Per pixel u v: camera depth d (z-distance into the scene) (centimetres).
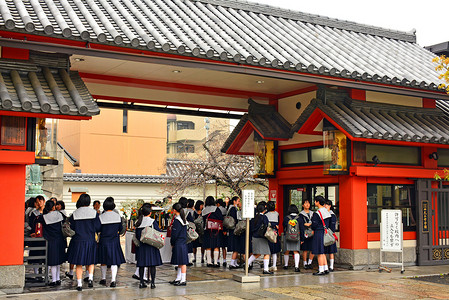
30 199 1096
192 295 860
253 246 1103
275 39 1220
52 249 930
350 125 1130
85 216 899
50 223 930
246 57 1003
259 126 1333
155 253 916
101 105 1363
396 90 1196
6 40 824
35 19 859
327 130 1198
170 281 977
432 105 1379
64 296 835
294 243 1145
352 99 1227
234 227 1180
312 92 1293
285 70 1059
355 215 1184
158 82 1246
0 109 800
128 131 2681
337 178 1234
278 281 1011
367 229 1206
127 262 1327
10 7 895
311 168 1293
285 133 1346
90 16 969
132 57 923
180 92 1314
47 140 980
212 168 2139
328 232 1102
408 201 1288
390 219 1150
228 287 938
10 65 909
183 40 990
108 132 2631
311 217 1129
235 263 1186
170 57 952
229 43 1080
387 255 1228
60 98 862
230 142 1469
